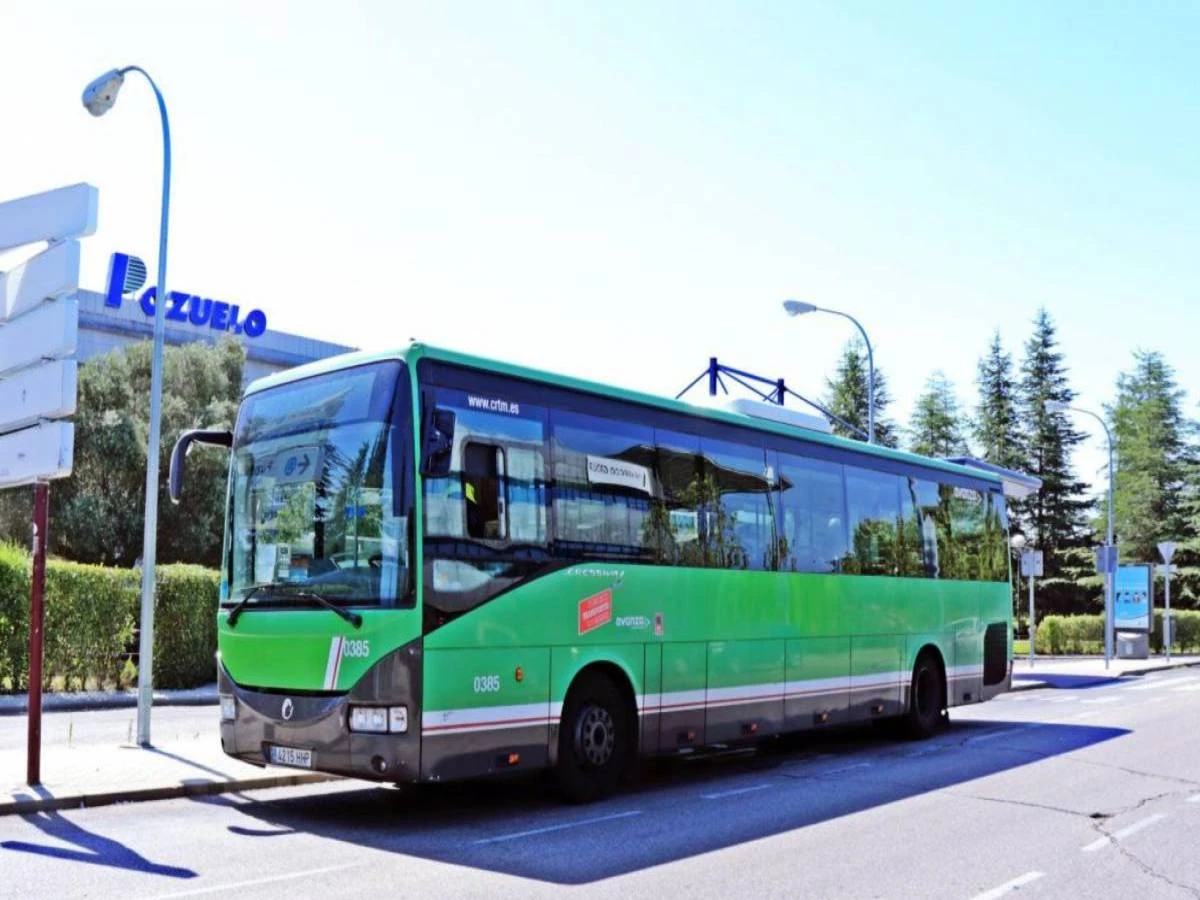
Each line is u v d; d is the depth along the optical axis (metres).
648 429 11.70
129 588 23.02
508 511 9.90
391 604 8.96
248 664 9.81
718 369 19.14
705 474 12.41
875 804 10.70
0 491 38.03
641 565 11.27
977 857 8.45
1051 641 50.25
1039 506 69.25
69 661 22.02
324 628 9.24
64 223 10.42
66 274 10.20
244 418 10.55
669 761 14.01
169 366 41.94
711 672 12.05
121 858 8.07
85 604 22.25
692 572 11.94
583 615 10.48
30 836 8.85
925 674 16.48
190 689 23.72
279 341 59.00
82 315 50.56
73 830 9.09
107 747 13.28
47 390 10.50
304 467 9.84
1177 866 8.23
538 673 9.95
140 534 38.44
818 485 14.38
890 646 15.48
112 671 22.78
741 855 8.40
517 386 10.29
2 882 7.33
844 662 14.40
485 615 9.49
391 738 8.80
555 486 10.42
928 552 16.73
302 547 9.65
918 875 7.86
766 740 16.30
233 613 9.97
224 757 12.44
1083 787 11.76
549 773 10.55
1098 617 50.56
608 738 10.79
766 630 12.97
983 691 17.94
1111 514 38.41
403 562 9.01
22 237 10.85
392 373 9.46
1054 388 69.94
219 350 43.62
